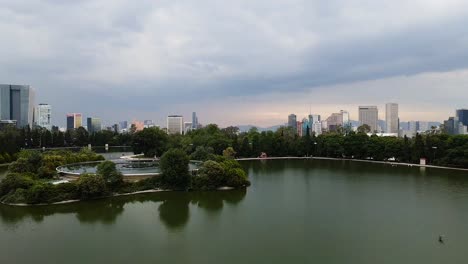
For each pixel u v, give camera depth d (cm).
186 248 6028
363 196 10050
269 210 8525
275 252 5841
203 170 11106
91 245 6159
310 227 7144
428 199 9631
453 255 5688
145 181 10544
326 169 16088
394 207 8712
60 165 12356
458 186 11562
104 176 9906
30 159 11012
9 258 5584
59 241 6362
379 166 17062
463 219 7662
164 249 5981
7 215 7938
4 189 9031
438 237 6531
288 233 6788
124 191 10012
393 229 6994
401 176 13788
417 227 7125
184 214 8175
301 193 10500
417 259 5534
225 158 12938
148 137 18150
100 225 7325
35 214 8044
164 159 10688
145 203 9206
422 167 16475
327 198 9806
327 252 5822
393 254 5734
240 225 7306
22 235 6681
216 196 10044
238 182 11138
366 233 6775
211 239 6469
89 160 14488
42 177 10588
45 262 5441
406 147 18025
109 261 5481
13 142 17900
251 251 5884
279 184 12075
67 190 9150
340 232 6838
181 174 10600
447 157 16238
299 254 5747
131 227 7200
